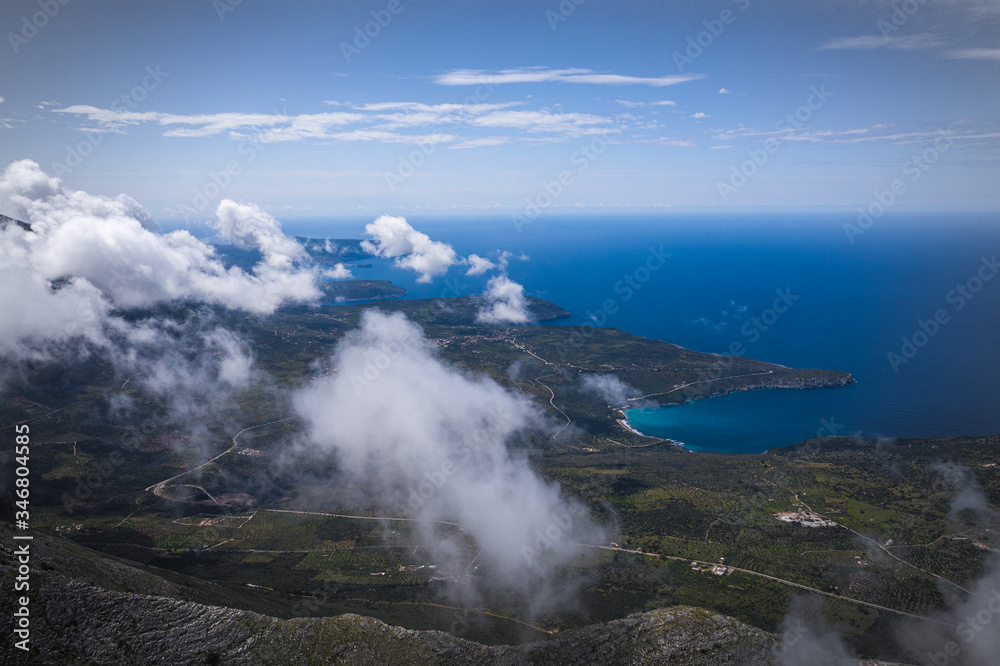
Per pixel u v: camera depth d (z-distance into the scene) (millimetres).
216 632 73312
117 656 68000
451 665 75500
